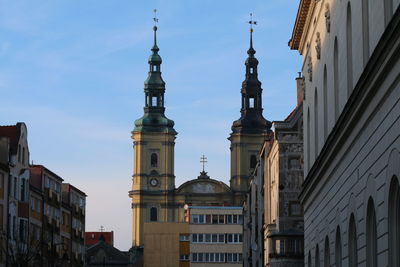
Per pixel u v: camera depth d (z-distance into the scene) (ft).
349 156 121.80
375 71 93.97
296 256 278.05
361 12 111.34
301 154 282.56
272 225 290.76
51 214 380.99
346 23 125.08
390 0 94.12
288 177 281.33
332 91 143.43
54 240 384.47
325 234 153.17
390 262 95.50
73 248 429.38
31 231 336.49
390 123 91.76
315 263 170.19
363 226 111.75
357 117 110.42
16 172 315.99
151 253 575.38
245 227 459.73
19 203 319.47
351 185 120.78
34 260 312.91
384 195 96.94
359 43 113.19
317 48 163.63
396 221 95.04
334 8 139.54
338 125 123.54
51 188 382.22
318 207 163.53
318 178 158.61
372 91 97.91
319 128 163.84
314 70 172.45
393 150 90.89
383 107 95.14
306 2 170.81
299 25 187.01
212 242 580.30
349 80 123.85
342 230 131.54
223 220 582.76
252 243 386.52
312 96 176.65
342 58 129.80
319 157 149.18
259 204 351.46
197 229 580.30
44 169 369.09
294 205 280.51
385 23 95.76
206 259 578.25
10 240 305.94
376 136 100.22
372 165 103.65
